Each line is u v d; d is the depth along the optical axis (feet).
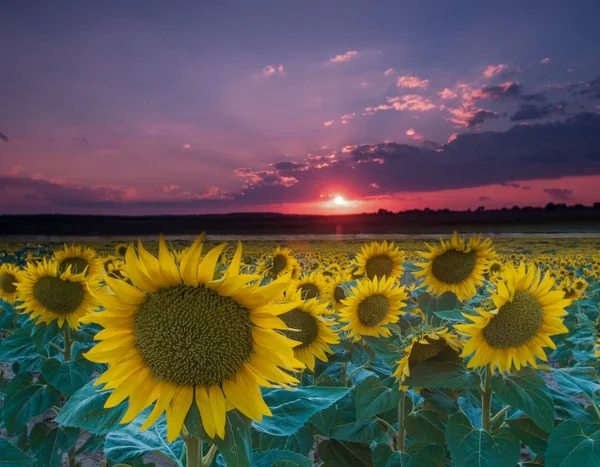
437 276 14.89
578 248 81.92
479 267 14.85
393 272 17.13
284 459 7.60
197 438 5.29
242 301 5.24
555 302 8.41
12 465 5.51
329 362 12.91
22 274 12.92
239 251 5.25
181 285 5.26
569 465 7.45
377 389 9.94
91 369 11.95
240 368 5.28
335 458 11.19
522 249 81.46
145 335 5.16
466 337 9.22
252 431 10.19
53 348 14.11
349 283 14.47
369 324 12.59
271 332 5.25
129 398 5.28
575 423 7.97
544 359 8.50
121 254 25.05
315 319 11.09
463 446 8.18
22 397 12.26
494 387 8.30
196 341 5.06
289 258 25.14
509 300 8.41
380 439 11.78
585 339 16.42
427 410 10.52
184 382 5.16
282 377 5.27
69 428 12.69
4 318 17.35
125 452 6.56
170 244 5.53
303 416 6.03
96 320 5.17
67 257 15.94
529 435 8.91
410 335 9.28
